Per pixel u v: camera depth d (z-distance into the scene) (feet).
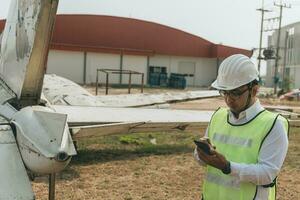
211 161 9.45
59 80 41.22
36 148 11.28
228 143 10.10
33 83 13.69
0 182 10.98
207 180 10.68
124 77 161.99
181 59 172.04
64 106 29.99
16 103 13.96
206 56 173.37
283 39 226.58
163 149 34.42
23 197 10.73
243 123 9.96
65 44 151.84
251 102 9.91
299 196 23.82
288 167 29.89
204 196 10.77
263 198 9.84
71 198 22.03
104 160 30.07
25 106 13.92
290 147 37.29
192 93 43.65
